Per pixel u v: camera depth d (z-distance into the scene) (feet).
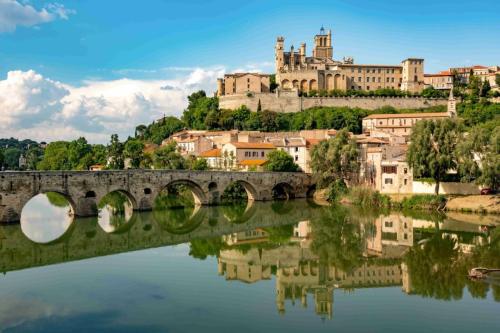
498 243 270.05
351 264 233.55
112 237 299.79
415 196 412.77
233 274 211.20
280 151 554.46
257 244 282.36
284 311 164.55
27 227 329.52
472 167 369.30
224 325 151.23
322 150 493.36
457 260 233.55
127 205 470.39
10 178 319.68
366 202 438.40
